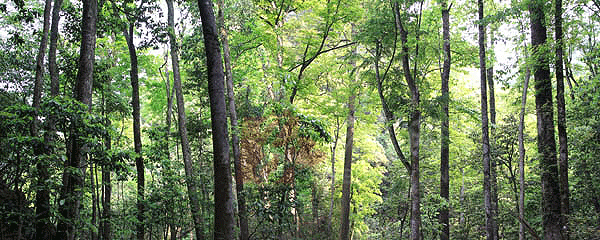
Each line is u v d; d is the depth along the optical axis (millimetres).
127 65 17250
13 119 7227
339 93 18266
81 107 7660
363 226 23625
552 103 12211
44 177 7594
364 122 21156
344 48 21422
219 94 7957
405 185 19000
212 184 14547
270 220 9891
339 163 23938
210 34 8023
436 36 14250
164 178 11680
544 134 12086
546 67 12000
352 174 23359
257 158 11836
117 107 15328
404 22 12617
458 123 18719
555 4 11477
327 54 20219
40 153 7434
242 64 17453
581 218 11195
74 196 7941
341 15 15836
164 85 18234
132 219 10219
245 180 11836
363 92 18422
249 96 16078
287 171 10508
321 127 10547
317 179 22578
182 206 11914
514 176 16578
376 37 13266
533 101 16516
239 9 12898
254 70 17750
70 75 11172
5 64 10859
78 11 11555
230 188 7895
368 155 24625
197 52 13914
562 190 11688
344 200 20109
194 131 15859
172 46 12906
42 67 8789
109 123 9438
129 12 12234
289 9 16750
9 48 11133
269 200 10219
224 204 7742
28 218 7500
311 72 18906
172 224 11578
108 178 11531
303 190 11828
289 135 10586
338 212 23672
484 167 13477
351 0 15602
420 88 13742
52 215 7930
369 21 13305
